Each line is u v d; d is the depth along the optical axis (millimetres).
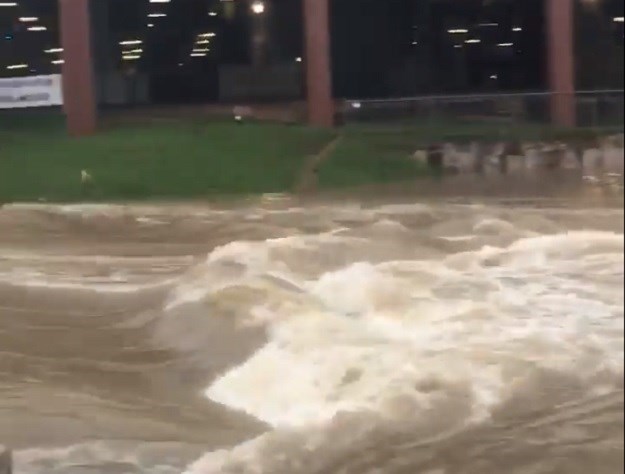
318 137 58625
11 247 54375
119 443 45406
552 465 45156
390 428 47250
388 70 59594
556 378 49312
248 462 44000
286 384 49250
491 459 44938
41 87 57125
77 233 55000
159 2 58031
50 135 57000
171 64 58250
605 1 59969
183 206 56281
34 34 57062
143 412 48312
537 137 58875
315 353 50062
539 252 54312
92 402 48469
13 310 51281
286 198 56938
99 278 52938
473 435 47281
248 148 57750
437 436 47688
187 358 50219
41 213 55344
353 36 59406
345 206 56688
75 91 57281
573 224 56031
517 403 48531
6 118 56906
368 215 55875
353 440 46125
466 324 51031
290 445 45375
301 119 58906
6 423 46844
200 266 53500
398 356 49969
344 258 54000
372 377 49344
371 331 50844
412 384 48969
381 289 52156
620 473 44344
